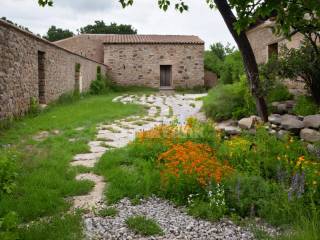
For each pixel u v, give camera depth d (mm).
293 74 8812
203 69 27734
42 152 7184
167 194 4965
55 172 5727
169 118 12281
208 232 3930
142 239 3746
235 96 11008
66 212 4352
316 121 7262
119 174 5652
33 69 12328
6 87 9688
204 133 7531
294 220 4016
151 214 4426
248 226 4027
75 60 18844
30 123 10344
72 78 18328
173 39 28281
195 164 4996
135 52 27234
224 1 6902
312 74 8727
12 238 3152
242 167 5508
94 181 5672
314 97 9047
